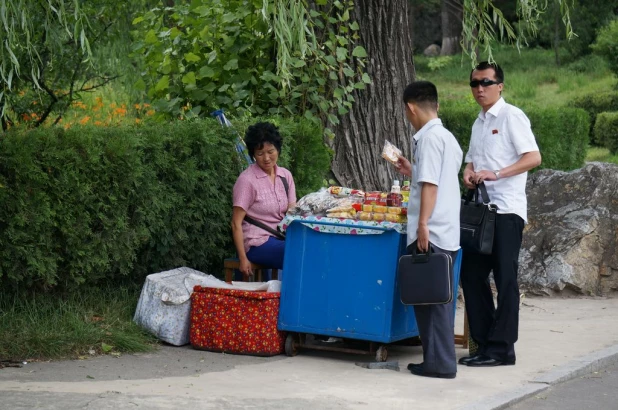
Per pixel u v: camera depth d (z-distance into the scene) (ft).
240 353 25.67
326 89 35.70
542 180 40.75
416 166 23.79
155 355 25.27
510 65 141.49
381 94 36.52
